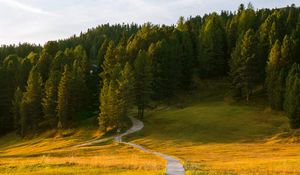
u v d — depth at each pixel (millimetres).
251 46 121438
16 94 123438
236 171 42219
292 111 92812
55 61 140125
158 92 129750
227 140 88312
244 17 163000
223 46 154750
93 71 137625
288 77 103750
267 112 108438
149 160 55812
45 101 116938
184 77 140000
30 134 115812
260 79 130000
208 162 54281
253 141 86625
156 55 132875
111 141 90250
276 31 140125
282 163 50938
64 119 112312
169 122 105812
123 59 137000
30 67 143375
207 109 115500
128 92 104750
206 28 153375
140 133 96938
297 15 176625
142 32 173750
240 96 122250
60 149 84750
